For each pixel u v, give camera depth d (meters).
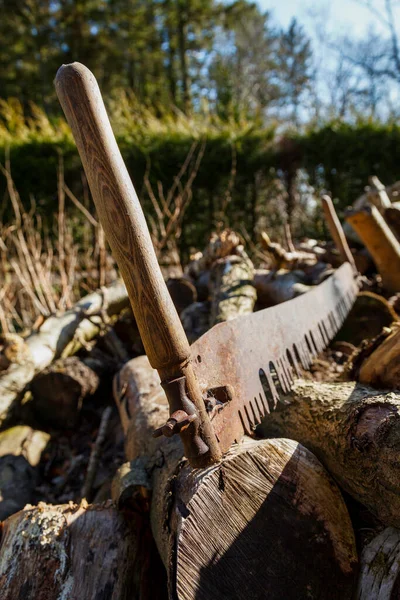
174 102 6.46
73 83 0.39
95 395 1.33
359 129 2.67
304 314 0.84
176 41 7.46
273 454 0.54
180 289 1.50
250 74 8.92
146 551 0.67
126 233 0.40
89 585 0.60
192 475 0.51
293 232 2.74
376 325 1.20
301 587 0.51
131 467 0.72
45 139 2.65
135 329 1.57
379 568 0.51
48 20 6.71
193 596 0.46
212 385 0.50
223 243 1.44
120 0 6.84
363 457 0.55
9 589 0.59
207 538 0.48
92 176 0.40
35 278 1.68
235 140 2.71
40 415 1.27
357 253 1.55
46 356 1.33
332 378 0.90
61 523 0.64
